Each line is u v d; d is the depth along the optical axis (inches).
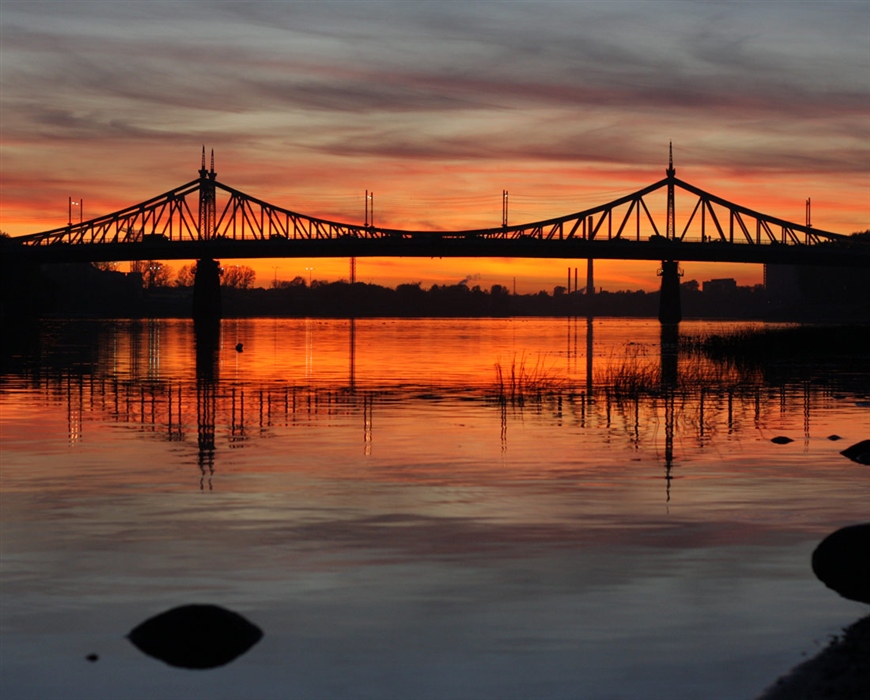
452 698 324.8
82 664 353.7
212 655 360.2
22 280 6254.9
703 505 610.5
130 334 4259.4
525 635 378.0
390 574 456.8
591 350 2957.7
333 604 414.3
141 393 1453.0
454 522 562.9
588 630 382.9
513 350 2970.0
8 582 444.8
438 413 1173.1
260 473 730.2
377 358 2532.0
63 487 670.5
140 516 578.2
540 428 1021.2
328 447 874.8
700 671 343.3
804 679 334.0
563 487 673.6
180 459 799.1
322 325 6914.4
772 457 812.6
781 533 535.5
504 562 476.7
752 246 6338.6
